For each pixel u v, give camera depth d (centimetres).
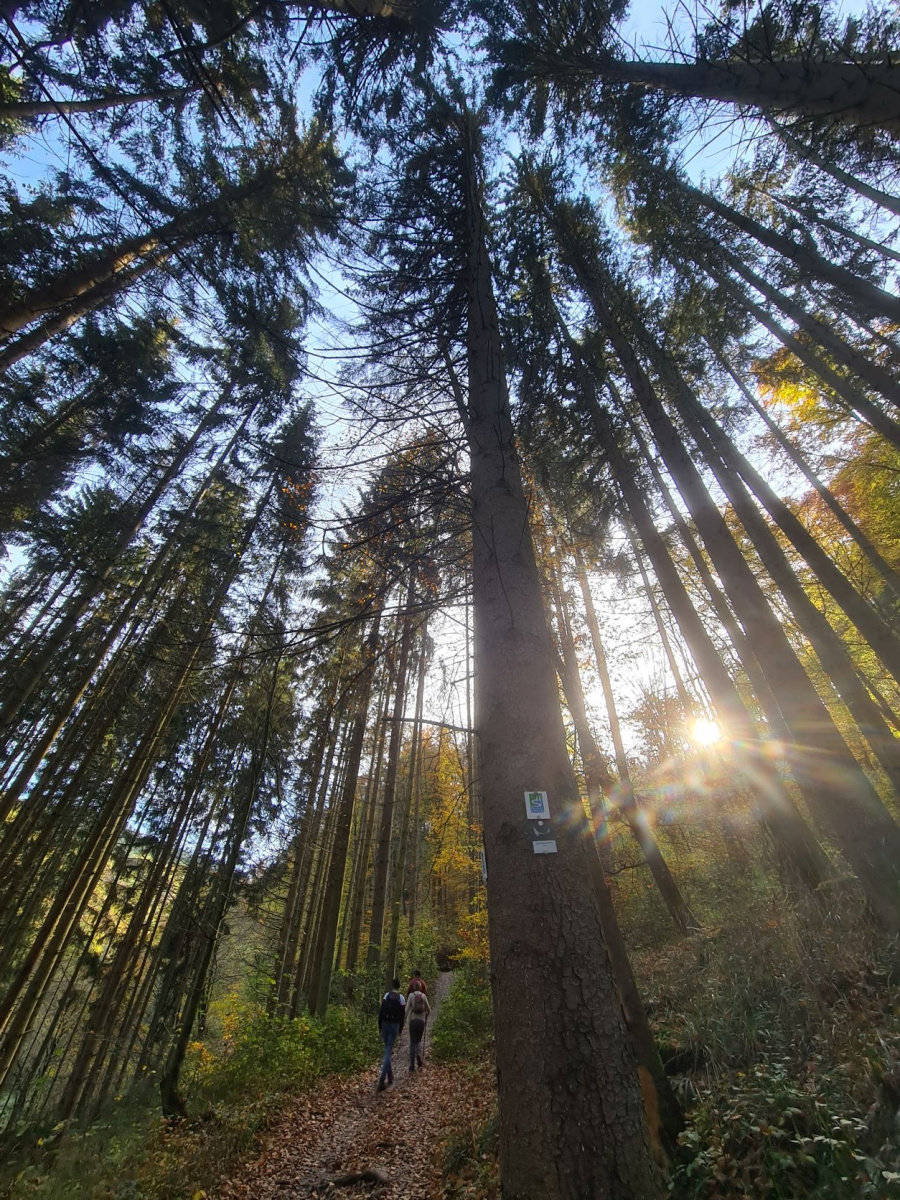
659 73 518
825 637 697
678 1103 319
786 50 454
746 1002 399
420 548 456
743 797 1016
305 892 1543
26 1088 931
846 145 597
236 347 624
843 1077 290
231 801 996
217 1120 652
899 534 1210
